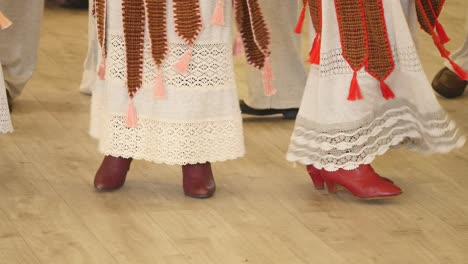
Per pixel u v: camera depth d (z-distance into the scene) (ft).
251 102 14.08
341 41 10.57
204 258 9.76
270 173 12.14
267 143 13.23
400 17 10.66
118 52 10.78
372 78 10.77
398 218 10.87
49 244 10.01
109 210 10.89
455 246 10.21
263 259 9.78
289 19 13.69
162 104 10.71
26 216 10.66
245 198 11.32
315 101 10.97
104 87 11.15
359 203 11.25
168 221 10.64
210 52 10.60
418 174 12.21
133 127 10.89
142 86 10.74
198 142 10.83
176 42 10.52
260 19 10.80
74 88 15.53
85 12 20.89
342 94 10.76
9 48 14.01
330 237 10.34
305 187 11.70
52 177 11.81
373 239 10.33
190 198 11.27
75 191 11.41
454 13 21.06
